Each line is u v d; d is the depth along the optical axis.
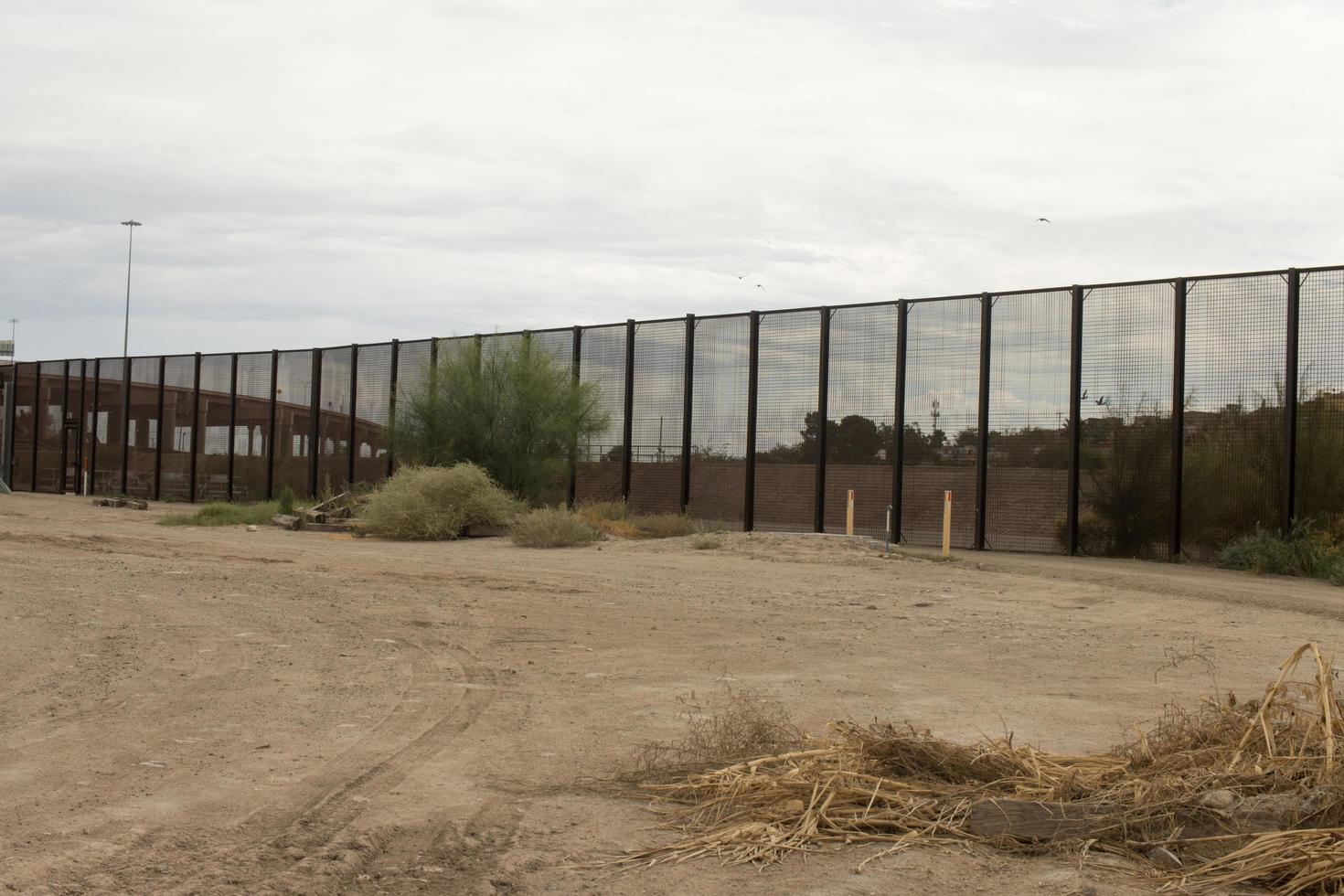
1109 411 25.14
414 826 5.55
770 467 30.73
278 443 44.06
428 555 22.14
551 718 8.14
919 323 28.14
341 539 27.98
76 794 6.00
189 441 47.22
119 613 12.98
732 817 5.59
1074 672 10.31
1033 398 26.27
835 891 4.66
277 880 4.70
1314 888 4.57
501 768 6.71
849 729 6.70
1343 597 16.19
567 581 17.30
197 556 20.05
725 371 31.91
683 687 9.38
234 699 8.62
